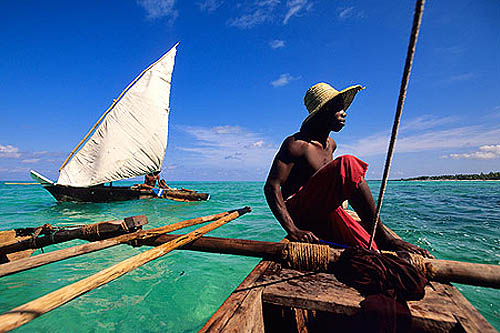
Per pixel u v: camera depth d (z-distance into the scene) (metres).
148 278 3.64
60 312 2.81
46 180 12.98
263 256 2.11
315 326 2.23
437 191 24.42
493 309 2.80
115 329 2.54
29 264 1.94
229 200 14.93
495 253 4.36
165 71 17.03
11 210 10.87
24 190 25.22
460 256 4.19
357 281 1.56
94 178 14.28
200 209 10.82
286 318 2.10
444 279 1.65
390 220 7.43
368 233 2.32
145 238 2.51
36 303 1.02
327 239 2.44
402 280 1.45
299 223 2.52
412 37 1.05
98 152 14.51
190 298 3.12
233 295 1.49
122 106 15.10
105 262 4.15
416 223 6.94
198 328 2.57
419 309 1.36
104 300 3.05
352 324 1.42
